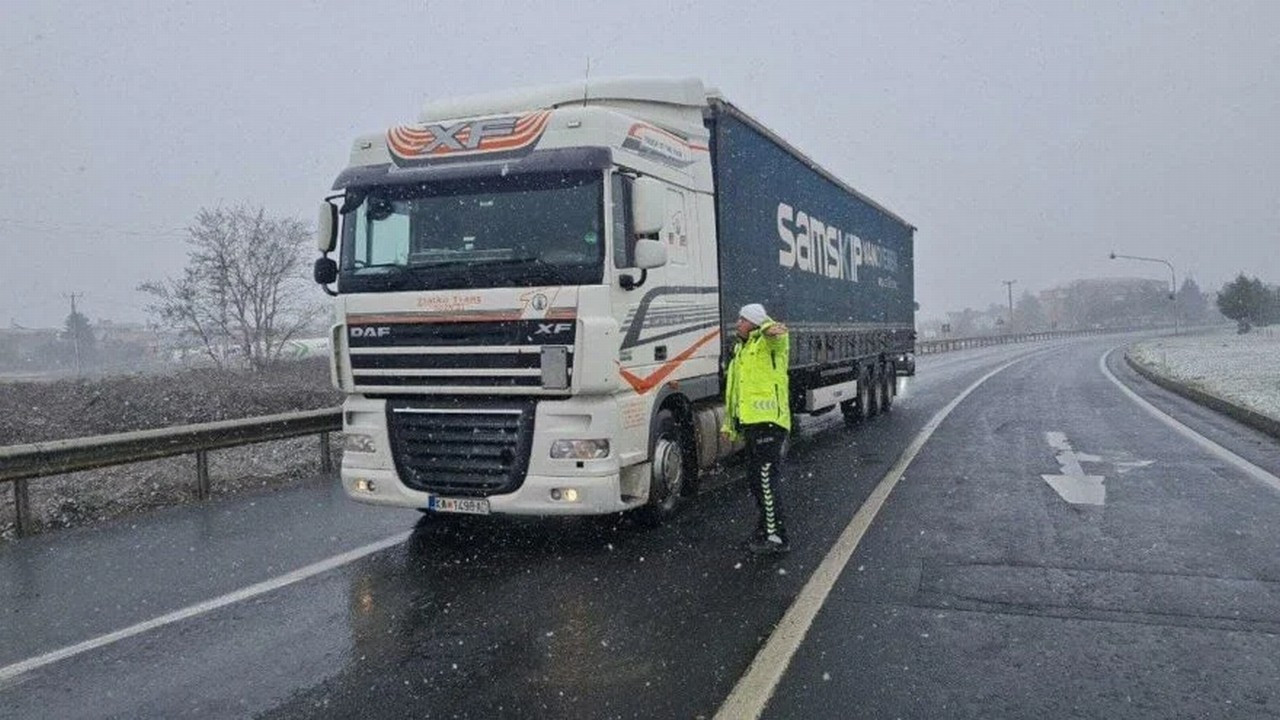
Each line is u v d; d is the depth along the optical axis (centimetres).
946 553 690
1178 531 748
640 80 848
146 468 1198
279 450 1358
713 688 446
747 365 716
